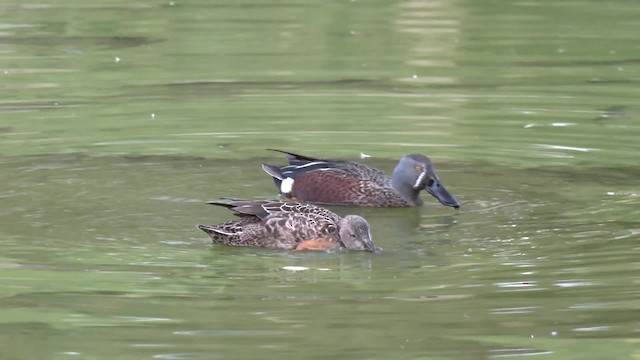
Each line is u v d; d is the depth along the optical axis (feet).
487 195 51.57
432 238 45.88
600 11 95.25
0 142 59.11
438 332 35.40
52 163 55.47
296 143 59.82
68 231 45.57
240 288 39.27
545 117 64.44
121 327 35.96
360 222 44.24
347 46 82.99
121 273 40.68
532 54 80.79
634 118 64.03
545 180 53.47
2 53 80.59
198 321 36.27
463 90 70.54
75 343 34.73
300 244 44.16
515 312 37.01
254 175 54.70
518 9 96.32
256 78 73.82
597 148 58.59
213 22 91.30
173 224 46.80
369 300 38.04
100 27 89.35
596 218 47.52
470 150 58.54
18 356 33.88
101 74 74.90
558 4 98.37
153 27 89.30
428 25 90.33
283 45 83.41
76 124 62.80
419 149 58.95
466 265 41.65
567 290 38.73
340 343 34.58
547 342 34.73
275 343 34.71
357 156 57.93
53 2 98.99
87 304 37.60
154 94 69.87
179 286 39.47
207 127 62.49
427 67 76.84
